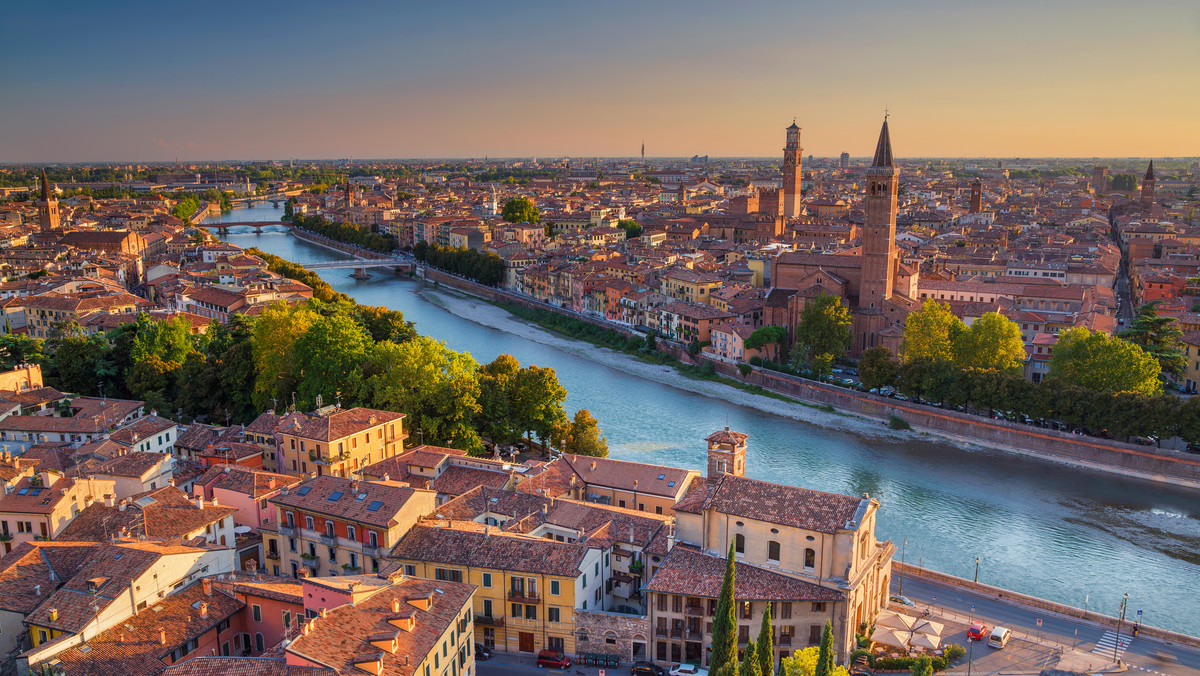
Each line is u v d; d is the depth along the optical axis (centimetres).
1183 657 9719
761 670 7556
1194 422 15725
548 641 9706
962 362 19762
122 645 7669
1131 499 15188
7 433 15438
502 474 12600
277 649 7481
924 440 18512
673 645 9450
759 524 9656
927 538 13562
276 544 10950
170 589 8656
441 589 8506
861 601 9750
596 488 12662
